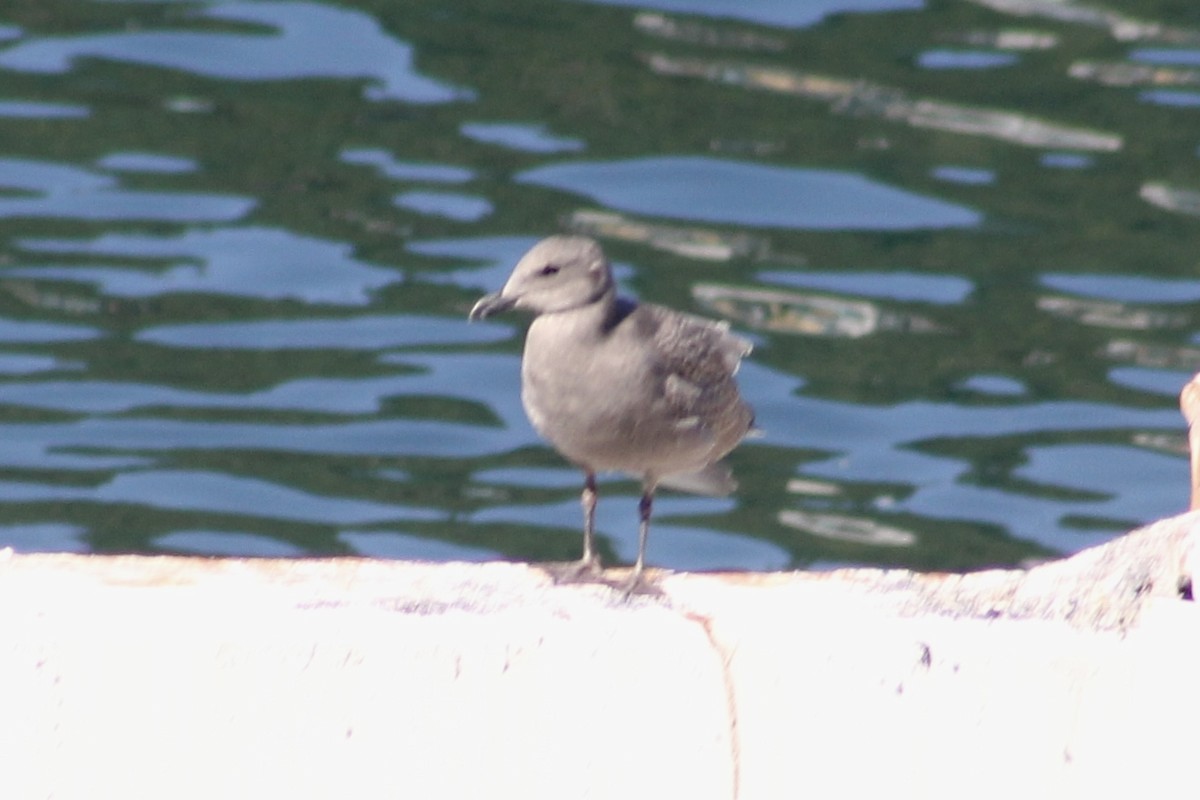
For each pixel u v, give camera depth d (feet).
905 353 53.67
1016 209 60.95
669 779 20.63
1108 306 55.93
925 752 20.59
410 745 20.43
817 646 20.59
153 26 72.08
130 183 61.16
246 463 48.01
